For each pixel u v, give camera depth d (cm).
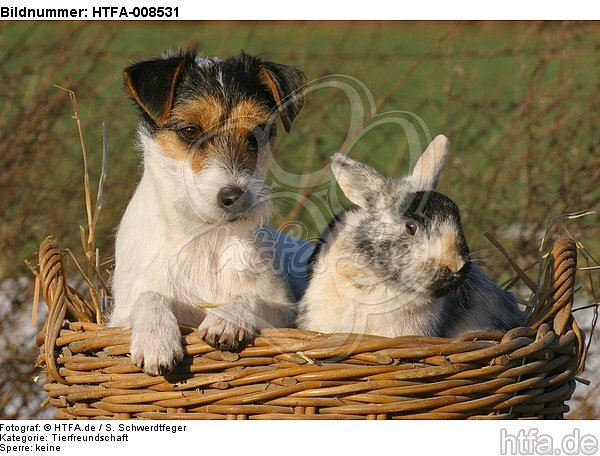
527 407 388
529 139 733
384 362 366
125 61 782
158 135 453
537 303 424
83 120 759
